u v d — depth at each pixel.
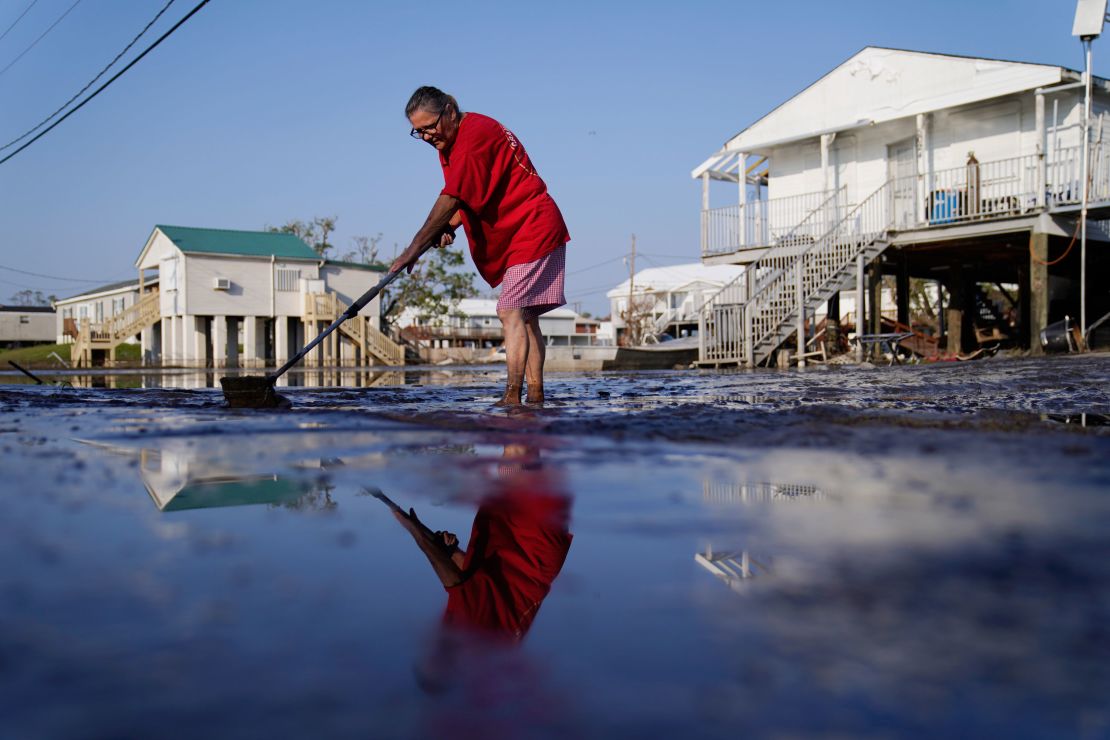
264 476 1.33
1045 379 5.34
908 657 0.46
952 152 16.77
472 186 3.73
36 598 0.57
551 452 1.70
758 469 1.40
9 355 47.31
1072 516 0.93
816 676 0.43
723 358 16.17
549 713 0.38
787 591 0.60
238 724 0.36
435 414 2.93
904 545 0.77
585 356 23.84
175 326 34.97
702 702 0.40
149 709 0.38
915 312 34.66
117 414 3.12
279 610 0.56
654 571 0.68
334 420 2.63
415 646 0.48
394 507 1.04
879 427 2.22
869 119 16.98
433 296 43.78
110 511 0.99
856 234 16.48
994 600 0.57
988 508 0.98
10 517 0.91
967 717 0.37
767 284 16.00
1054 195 14.24
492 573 0.68
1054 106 14.57
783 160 19.48
